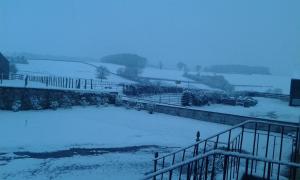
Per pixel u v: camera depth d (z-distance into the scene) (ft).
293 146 32.68
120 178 38.06
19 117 71.36
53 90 85.81
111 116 81.30
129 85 129.29
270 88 210.59
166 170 18.62
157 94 135.23
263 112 97.71
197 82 253.24
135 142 55.47
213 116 79.20
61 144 51.34
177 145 54.70
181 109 86.38
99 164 42.83
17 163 41.27
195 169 23.07
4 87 77.82
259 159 17.06
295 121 70.28
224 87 228.63
